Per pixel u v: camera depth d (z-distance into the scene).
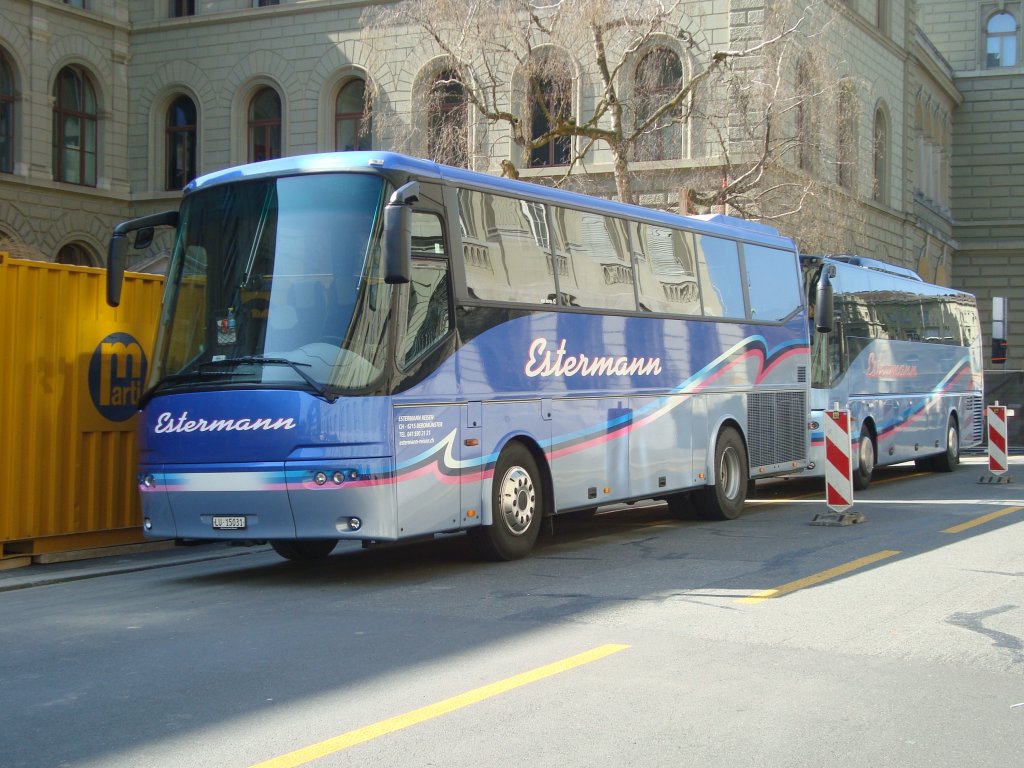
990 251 52.53
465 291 10.91
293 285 10.11
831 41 32.72
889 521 14.38
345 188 10.18
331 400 9.73
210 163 37.56
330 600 9.57
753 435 15.90
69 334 12.51
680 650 7.40
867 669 6.91
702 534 13.55
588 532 14.20
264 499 9.92
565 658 7.20
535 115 32.66
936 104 50.03
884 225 41.72
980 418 27.56
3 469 11.80
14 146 34.81
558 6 24.16
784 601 9.02
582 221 12.79
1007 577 10.06
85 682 6.89
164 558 12.88
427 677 6.80
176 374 10.45
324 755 5.37
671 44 30.84
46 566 12.16
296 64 36.50
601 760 5.27
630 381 13.30
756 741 5.54
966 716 5.97
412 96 34.69
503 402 11.31
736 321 15.61
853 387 19.64
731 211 26.97
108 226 37.53
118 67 37.97
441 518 10.51
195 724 5.93
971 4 53.41
